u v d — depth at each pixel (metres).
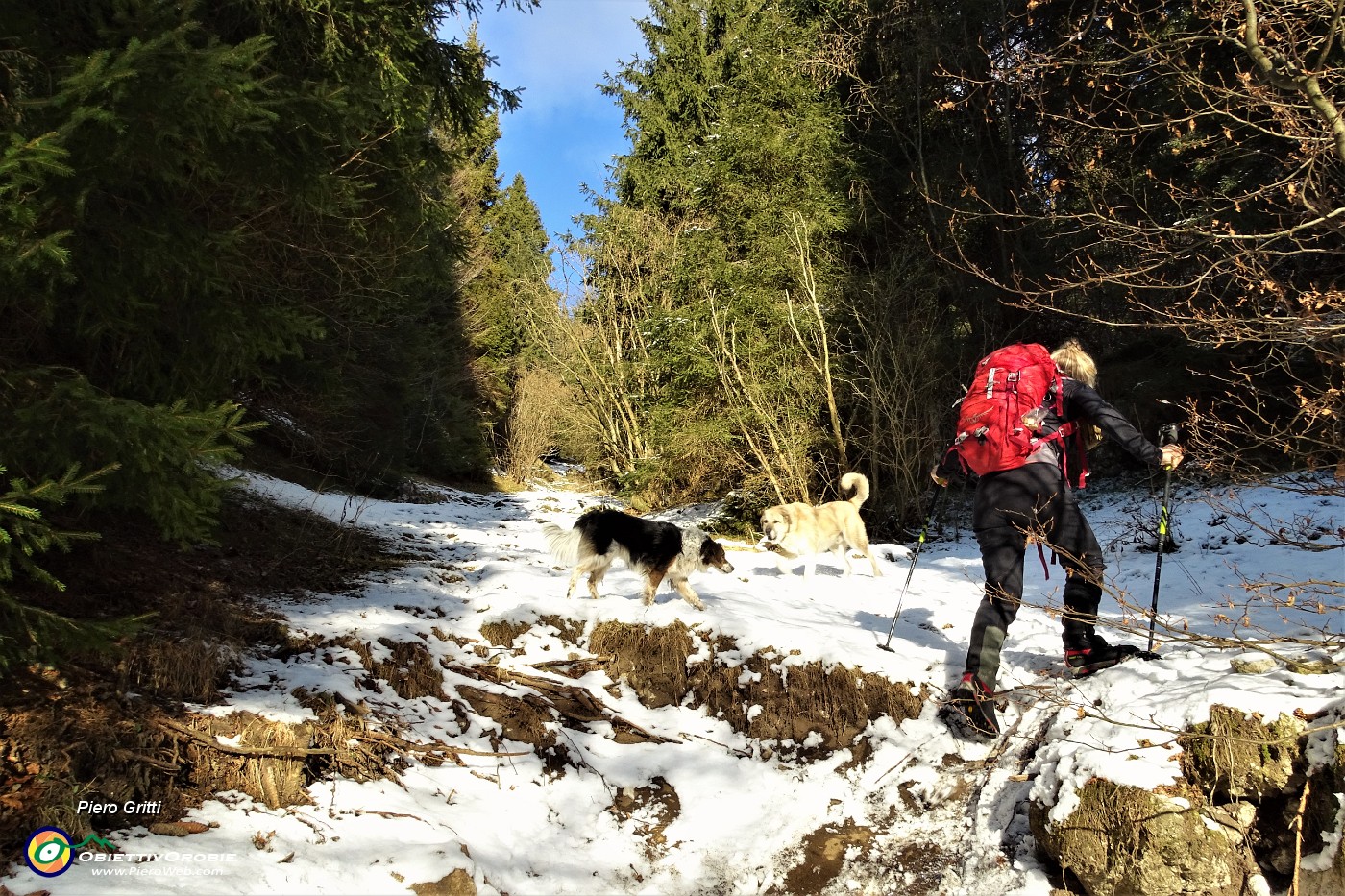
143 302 3.70
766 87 14.61
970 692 3.71
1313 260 6.97
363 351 12.72
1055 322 11.98
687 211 18.64
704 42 19.95
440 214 7.46
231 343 4.04
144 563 5.11
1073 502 3.91
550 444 26.98
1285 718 2.77
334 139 4.56
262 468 11.38
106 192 3.42
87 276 3.40
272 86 4.03
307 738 3.46
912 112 13.34
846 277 13.03
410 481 17.12
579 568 5.70
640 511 16.92
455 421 20.64
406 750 3.82
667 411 15.08
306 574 6.31
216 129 3.29
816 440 12.55
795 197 13.82
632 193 21.69
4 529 2.62
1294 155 4.89
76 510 4.86
